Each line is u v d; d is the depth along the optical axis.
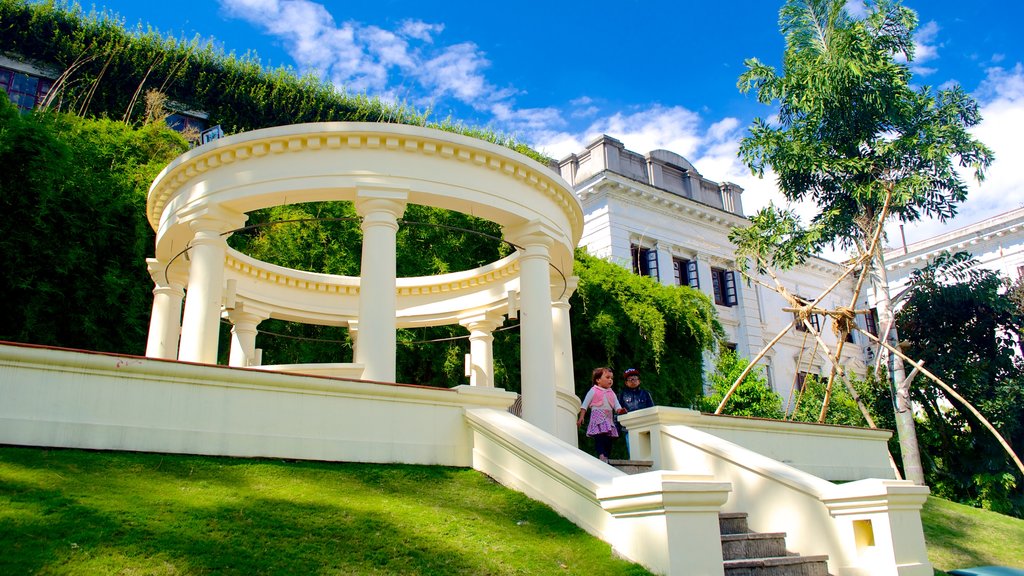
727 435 10.43
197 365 7.31
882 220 15.34
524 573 5.80
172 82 23.97
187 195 11.21
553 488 7.28
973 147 17.50
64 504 5.54
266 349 19.53
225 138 10.66
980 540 11.23
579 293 20.61
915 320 22.86
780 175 18.92
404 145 10.61
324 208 20.92
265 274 15.58
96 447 6.70
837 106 18.11
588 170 28.97
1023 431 21.14
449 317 16.77
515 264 15.27
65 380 6.75
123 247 15.86
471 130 27.69
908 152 17.83
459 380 20.53
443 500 7.20
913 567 7.04
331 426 7.91
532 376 11.26
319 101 26.16
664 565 5.81
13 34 21.84
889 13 18.27
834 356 15.26
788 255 18.86
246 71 25.34
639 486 6.10
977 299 21.88
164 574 4.93
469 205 11.07
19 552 4.80
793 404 26.09
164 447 7.00
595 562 6.09
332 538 5.89
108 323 15.47
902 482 7.34
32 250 13.88
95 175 16.30
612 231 27.38
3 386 6.47
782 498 8.09
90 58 22.31
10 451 6.25
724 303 30.78
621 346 21.11
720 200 31.98
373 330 9.72
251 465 7.18
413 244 21.06
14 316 13.87
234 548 5.43
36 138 13.89
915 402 22.86
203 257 10.67
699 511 6.09
